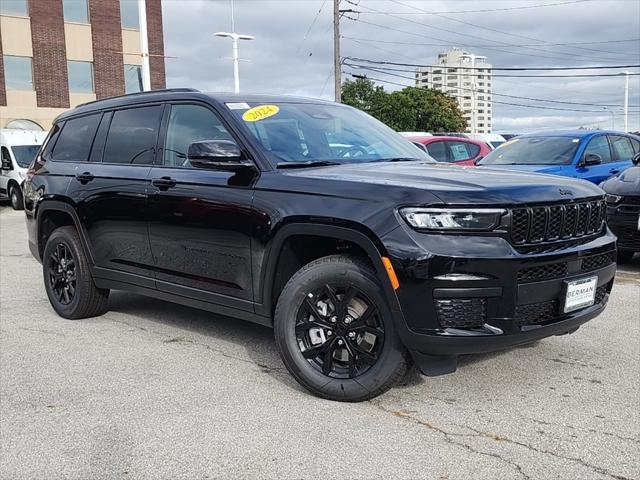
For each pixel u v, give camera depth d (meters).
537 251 3.50
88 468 3.08
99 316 5.88
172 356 4.70
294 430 3.44
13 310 6.21
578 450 3.19
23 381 4.23
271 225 3.92
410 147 5.07
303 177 3.91
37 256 6.12
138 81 35.88
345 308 3.71
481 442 3.28
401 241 3.38
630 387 4.02
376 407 3.72
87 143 5.68
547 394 3.90
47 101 32.84
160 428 3.49
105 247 5.31
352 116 5.16
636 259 8.80
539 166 9.75
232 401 3.84
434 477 2.94
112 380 4.22
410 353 3.56
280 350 3.93
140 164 5.02
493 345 3.41
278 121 4.53
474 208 3.36
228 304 4.35
